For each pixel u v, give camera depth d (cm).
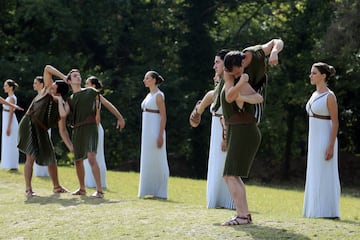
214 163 1254
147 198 1466
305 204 1188
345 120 3612
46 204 1241
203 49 3788
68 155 3406
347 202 1795
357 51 3056
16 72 3469
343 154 3716
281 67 3703
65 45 3828
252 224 962
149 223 1008
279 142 3956
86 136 1328
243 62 947
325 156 1169
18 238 994
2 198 1330
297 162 3853
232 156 949
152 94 1493
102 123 3512
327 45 3031
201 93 3841
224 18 4028
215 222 990
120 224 1015
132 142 3594
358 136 3694
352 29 2961
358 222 1028
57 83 1352
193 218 1030
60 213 1144
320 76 1168
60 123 1373
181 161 3866
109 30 3709
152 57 3828
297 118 3819
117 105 3581
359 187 3400
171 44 3853
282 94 3512
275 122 3575
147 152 1490
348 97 3553
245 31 3888
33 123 1362
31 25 3747
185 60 3825
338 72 3375
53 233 1002
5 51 3762
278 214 1172
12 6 3731
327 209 1168
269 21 3962
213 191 1248
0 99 1562
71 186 1609
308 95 3447
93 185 1628
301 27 3559
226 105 950
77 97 1332
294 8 3722
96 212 1131
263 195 1827
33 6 3497
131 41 3828
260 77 988
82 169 1355
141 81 3588
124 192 1587
